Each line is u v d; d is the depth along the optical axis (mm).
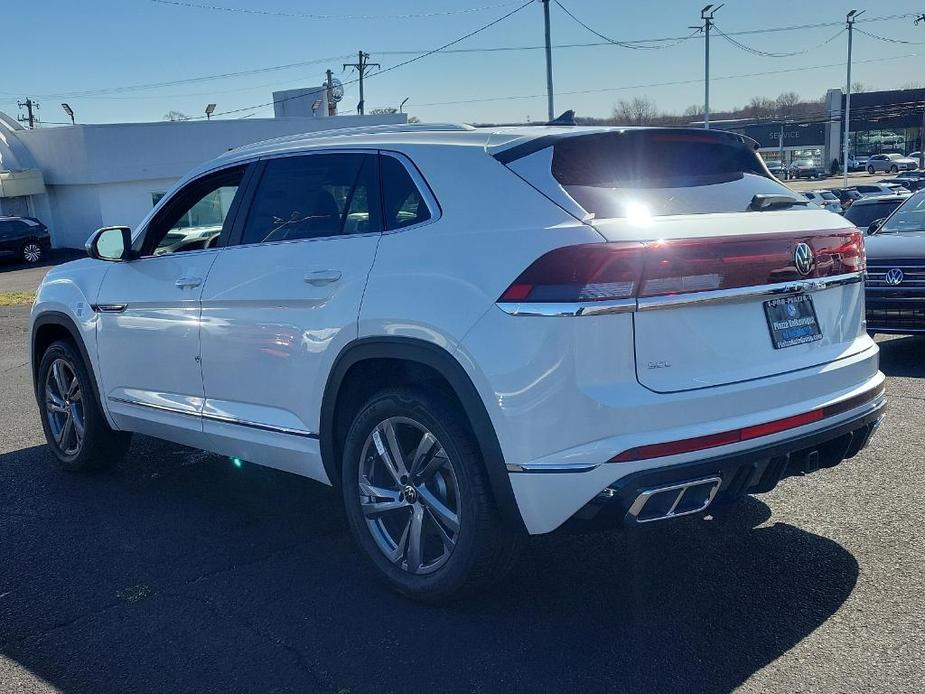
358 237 3842
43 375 5746
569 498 3133
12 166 36906
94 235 4906
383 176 3854
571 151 3502
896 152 89125
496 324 3203
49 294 5613
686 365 3219
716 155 3959
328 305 3814
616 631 3404
